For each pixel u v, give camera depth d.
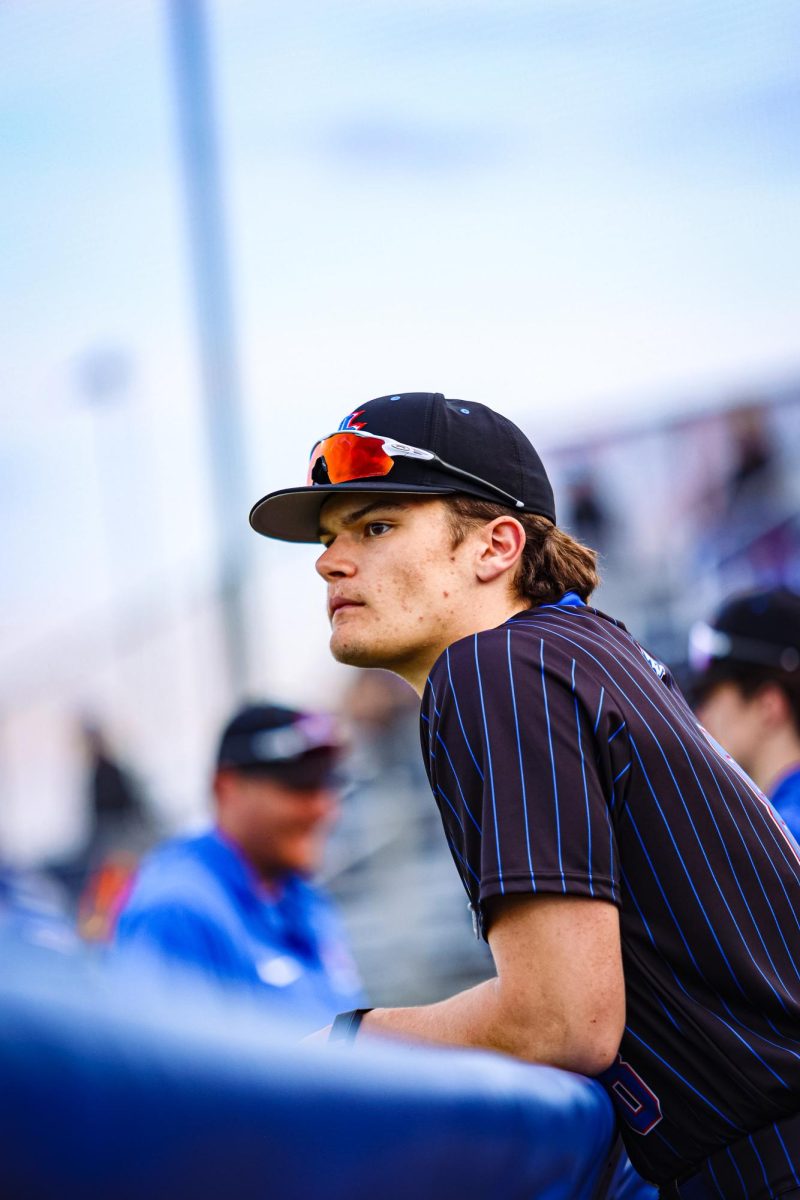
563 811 4.60
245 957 10.55
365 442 5.41
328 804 11.59
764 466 29.78
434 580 5.43
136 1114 1.77
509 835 4.58
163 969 10.26
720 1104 4.67
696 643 9.70
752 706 9.34
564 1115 3.81
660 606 30.03
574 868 4.54
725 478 29.97
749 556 29.38
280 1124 2.15
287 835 11.30
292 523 5.93
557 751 4.68
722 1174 4.69
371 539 5.52
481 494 5.52
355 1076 2.42
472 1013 4.70
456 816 4.91
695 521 30.14
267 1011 2.28
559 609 5.46
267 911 11.04
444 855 28.11
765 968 4.75
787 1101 4.62
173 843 11.24
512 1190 3.52
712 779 4.98
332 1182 2.39
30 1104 1.60
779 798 9.13
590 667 4.95
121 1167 1.77
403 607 5.42
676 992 4.73
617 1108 4.86
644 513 30.72
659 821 4.80
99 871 27.70
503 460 5.64
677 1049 4.73
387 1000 27.03
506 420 5.84
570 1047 4.49
